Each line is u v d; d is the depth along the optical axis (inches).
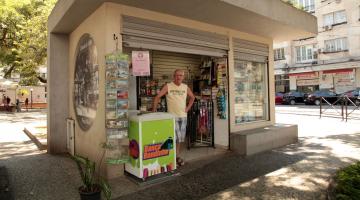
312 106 912.3
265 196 159.9
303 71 1109.7
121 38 198.5
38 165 225.5
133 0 191.2
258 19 243.8
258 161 230.4
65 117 274.7
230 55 275.0
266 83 325.7
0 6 635.5
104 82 193.6
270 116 322.7
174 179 189.8
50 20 265.4
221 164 223.3
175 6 205.6
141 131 179.0
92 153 212.7
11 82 1097.4
